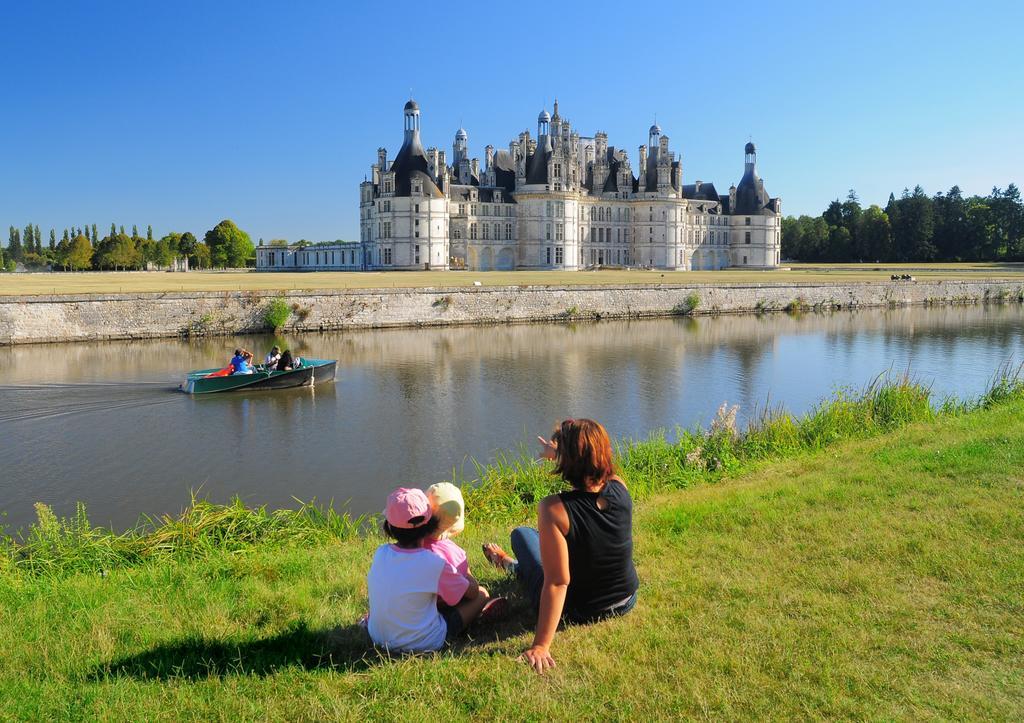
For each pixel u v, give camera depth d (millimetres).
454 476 25359
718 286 91125
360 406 36406
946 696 6379
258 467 26297
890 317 86688
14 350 54062
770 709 6301
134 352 54094
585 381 43844
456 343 61219
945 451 14859
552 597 7098
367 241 159625
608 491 7555
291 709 6473
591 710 6348
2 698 6762
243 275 116562
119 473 25469
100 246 193500
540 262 160125
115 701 6648
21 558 14367
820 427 22250
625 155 175125
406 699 6562
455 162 170000
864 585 8555
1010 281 111500
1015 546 9492
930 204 182875
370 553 11711
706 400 38500
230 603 9023
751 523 11102
